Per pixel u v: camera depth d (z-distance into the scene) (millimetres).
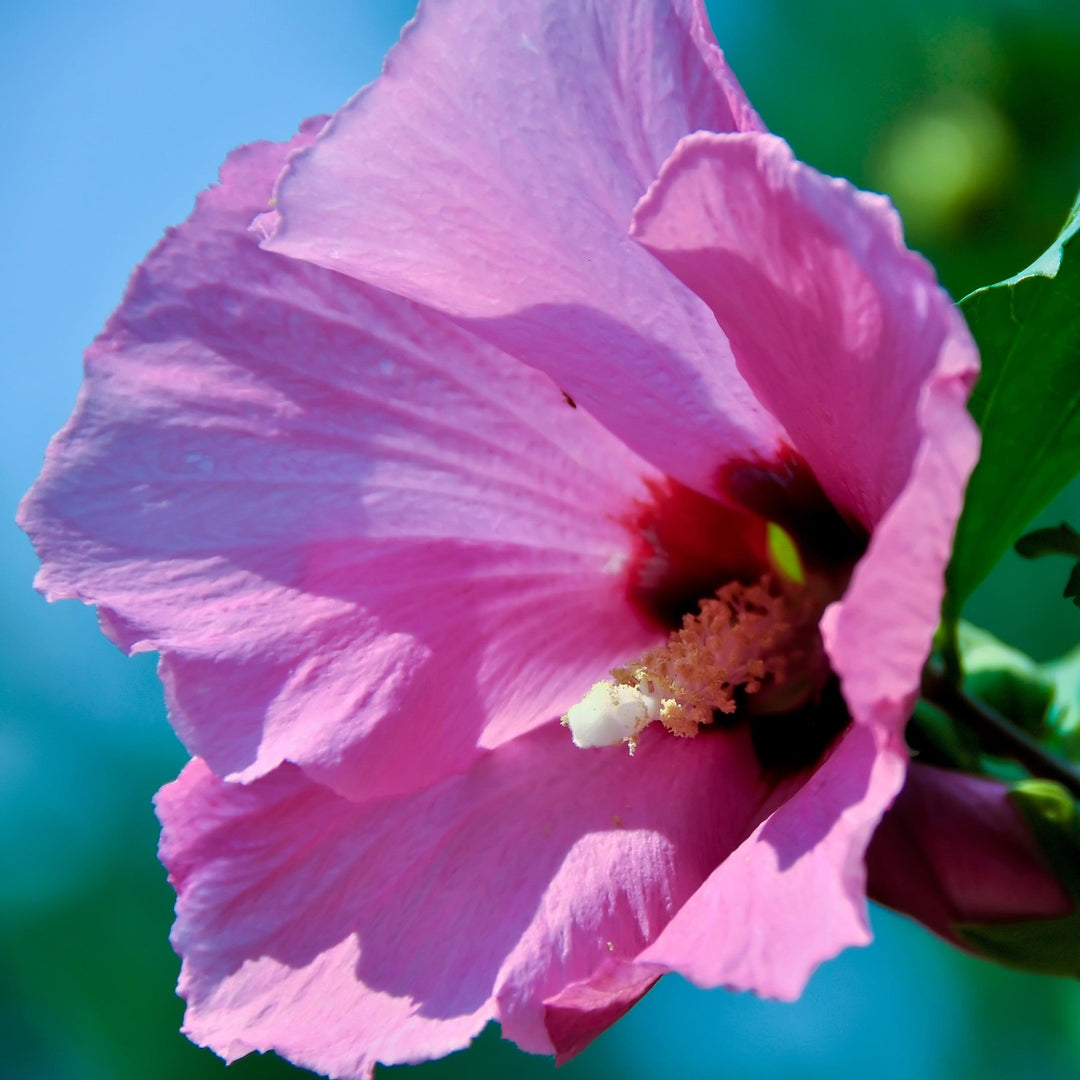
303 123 353
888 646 312
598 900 344
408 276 344
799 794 333
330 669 349
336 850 351
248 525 350
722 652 354
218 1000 348
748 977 316
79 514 348
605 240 343
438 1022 341
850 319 322
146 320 351
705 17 334
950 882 354
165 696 345
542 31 338
